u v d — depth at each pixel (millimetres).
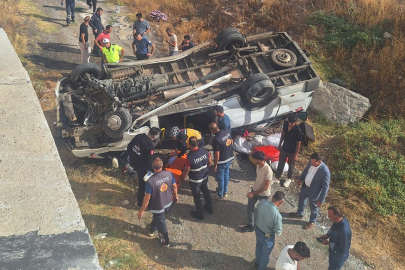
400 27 10922
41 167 3951
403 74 9734
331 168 7914
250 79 7562
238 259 6027
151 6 14391
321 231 6641
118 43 12305
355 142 8234
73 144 7238
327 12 12172
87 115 7219
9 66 5648
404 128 8680
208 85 7594
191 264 5852
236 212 6910
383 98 9500
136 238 6148
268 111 8164
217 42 8695
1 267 2973
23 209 3500
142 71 8164
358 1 12180
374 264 6090
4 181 3744
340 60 10688
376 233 6609
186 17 13828
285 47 9000
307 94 8344
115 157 7520
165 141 8188
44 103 9148
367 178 7527
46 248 3188
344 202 7129
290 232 6578
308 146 8422
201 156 6055
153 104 7531
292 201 7203
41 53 11266
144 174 6320
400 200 7090
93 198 6848
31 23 12758
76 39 12359
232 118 7887
